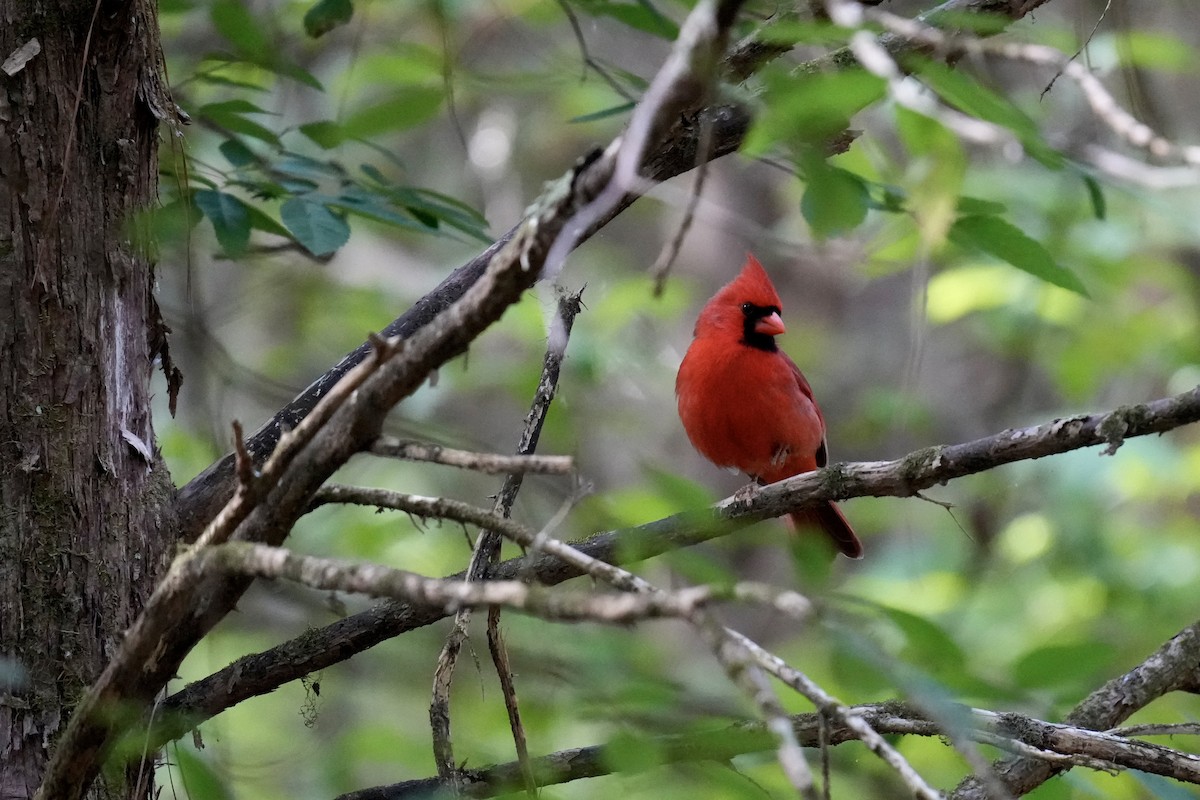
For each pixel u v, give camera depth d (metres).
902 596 13.62
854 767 7.01
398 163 7.41
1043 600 13.47
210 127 7.46
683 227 4.07
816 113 3.27
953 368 17.44
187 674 11.11
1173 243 14.33
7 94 4.98
